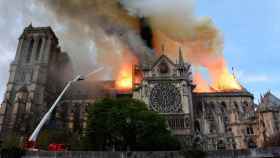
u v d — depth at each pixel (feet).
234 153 106.32
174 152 107.76
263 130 274.77
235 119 300.40
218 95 353.10
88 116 216.95
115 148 202.08
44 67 359.87
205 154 107.14
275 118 274.16
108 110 209.46
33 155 107.96
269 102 289.74
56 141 244.01
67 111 358.84
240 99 351.05
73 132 288.10
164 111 285.02
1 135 295.28
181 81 301.84
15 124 297.94
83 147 207.41
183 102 287.48
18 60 360.28
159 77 307.37
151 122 204.85
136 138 198.80
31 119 305.73
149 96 295.69
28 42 378.53
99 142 201.36
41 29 383.04
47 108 351.46
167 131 217.77
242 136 286.87
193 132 270.87
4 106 314.96
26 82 344.90
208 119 298.56
